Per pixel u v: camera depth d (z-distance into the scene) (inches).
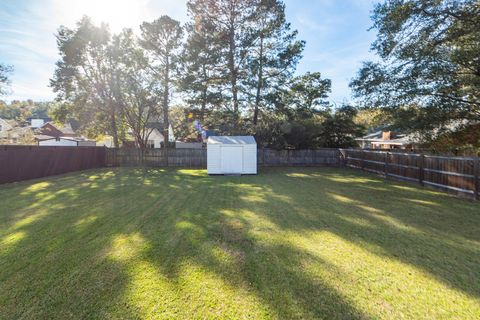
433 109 351.6
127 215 193.6
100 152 615.5
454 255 124.8
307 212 204.4
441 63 330.3
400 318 79.0
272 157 669.9
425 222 178.7
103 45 618.5
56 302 86.8
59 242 139.6
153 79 649.0
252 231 158.4
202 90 654.5
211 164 486.0
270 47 656.4
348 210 211.2
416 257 122.4
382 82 382.0
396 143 1010.7
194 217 189.2
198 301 87.0
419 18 339.6
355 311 82.2
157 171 528.1
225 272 106.8
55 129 1212.5
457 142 395.2
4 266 112.1
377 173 464.4
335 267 112.0
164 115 689.6
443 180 299.0
